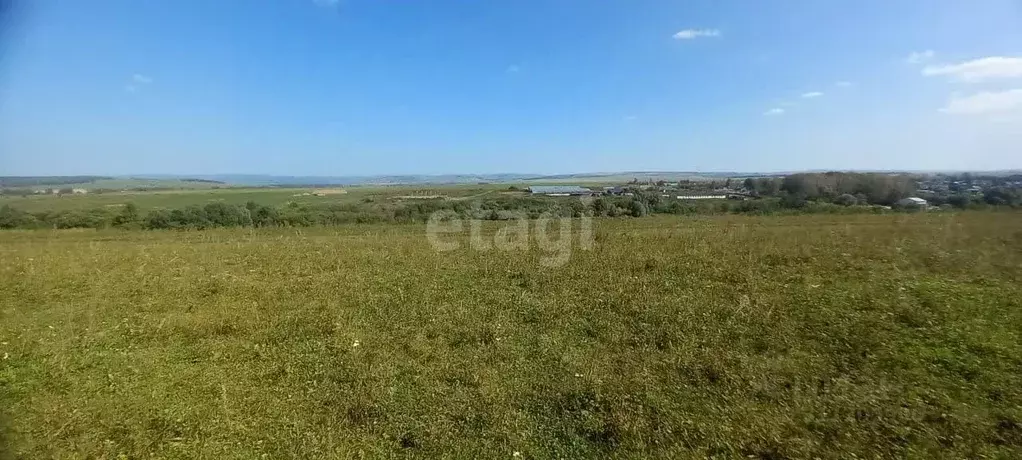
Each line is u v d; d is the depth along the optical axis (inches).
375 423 191.8
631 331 277.3
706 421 186.4
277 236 719.1
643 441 176.6
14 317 321.4
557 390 213.2
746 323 275.1
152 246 601.6
